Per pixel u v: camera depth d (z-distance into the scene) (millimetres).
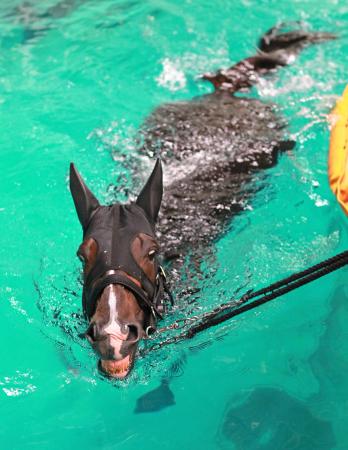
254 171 7797
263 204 7445
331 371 5852
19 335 6227
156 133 8383
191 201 7305
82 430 5473
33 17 11133
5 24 10969
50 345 6086
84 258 5121
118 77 9609
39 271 6785
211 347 6098
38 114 8891
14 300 6535
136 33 10539
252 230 7117
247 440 5293
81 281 6512
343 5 10992
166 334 5762
